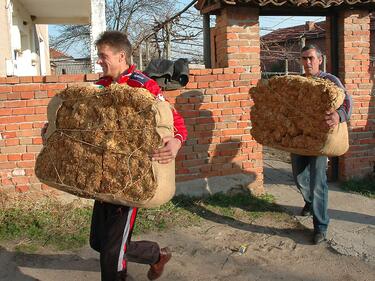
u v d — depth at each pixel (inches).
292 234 190.4
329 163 267.1
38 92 199.0
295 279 152.3
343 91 163.9
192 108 221.1
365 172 264.1
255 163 236.8
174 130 117.3
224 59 229.6
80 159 118.5
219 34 233.8
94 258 167.0
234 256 169.8
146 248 137.0
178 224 199.2
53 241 178.4
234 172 233.6
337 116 161.0
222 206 220.5
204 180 228.1
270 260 166.4
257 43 229.3
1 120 197.0
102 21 328.5
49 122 126.1
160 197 113.9
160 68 207.5
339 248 174.4
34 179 203.5
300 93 174.9
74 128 120.7
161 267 143.3
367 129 261.0
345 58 250.7
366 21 251.4
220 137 228.5
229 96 227.1
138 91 113.3
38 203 199.9
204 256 169.9
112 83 123.3
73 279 151.9
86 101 120.0
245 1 217.5
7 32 293.3
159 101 113.3
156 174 112.1
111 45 119.6
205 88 222.5
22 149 200.5
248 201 227.8
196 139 223.9
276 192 250.5
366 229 194.4
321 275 154.8
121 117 115.0
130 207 120.6
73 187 119.7
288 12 243.1
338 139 167.6
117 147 115.3
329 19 256.2
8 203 196.2
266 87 192.4
